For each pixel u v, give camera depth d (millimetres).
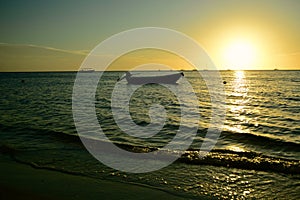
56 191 7160
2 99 32906
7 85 67375
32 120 17828
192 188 7305
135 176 8148
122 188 7332
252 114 21047
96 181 7793
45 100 31641
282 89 49781
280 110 23188
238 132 13969
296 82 74375
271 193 6965
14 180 7883
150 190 7203
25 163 9266
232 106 26531
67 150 10734
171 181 7770
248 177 7977
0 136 13102
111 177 8078
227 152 10453
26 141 12164
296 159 9750
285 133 14102
